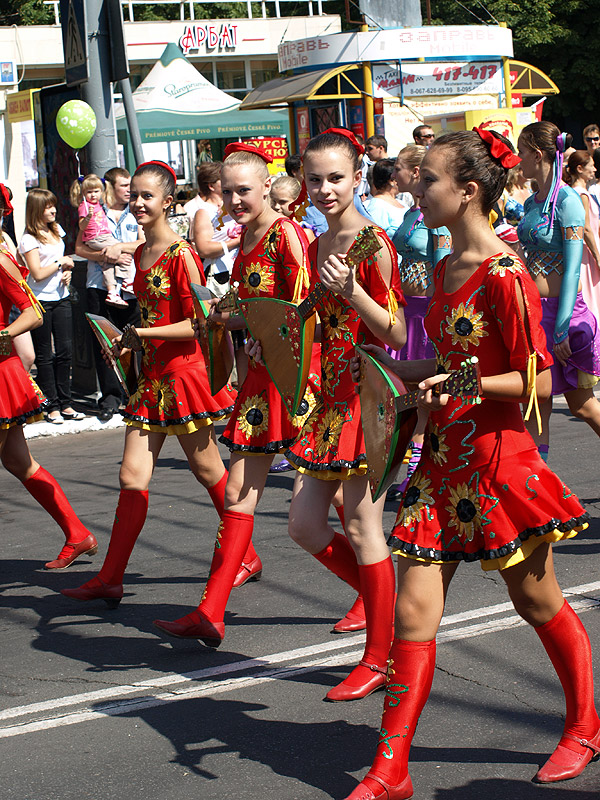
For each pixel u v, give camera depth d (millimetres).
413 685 3027
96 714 3998
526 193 9781
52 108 11930
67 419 10242
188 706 4020
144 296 5121
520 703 3854
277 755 3578
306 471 4012
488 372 3006
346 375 3936
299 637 4680
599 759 3383
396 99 17516
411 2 18125
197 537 6496
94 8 11266
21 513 7398
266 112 19078
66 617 5188
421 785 3289
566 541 5762
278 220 4566
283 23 30703
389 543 3094
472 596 5004
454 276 3055
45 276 9758
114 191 9930
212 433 5273
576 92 32844
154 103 18391
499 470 3004
